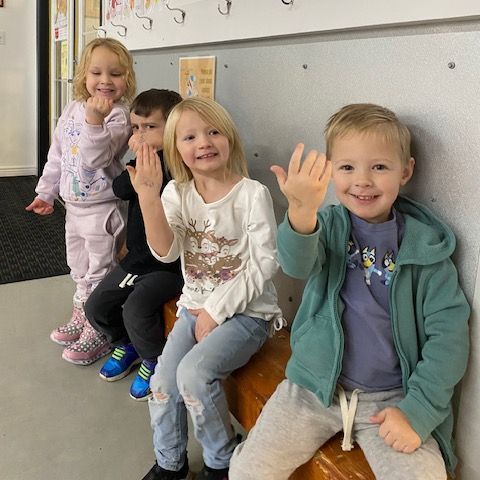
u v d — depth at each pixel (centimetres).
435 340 95
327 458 96
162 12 190
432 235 99
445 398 93
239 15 148
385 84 111
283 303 152
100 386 165
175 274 155
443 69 99
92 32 275
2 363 174
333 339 102
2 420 147
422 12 98
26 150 446
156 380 125
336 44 121
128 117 178
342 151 100
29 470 130
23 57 425
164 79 198
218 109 130
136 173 124
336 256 104
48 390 162
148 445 140
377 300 100
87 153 169
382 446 91
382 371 99
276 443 99
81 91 186
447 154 100
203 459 133
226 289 127
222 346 120
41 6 404
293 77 135
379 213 100
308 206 90
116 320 166
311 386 103
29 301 220
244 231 130
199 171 130
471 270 98
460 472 103
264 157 150
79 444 139
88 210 182
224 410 119
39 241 294
